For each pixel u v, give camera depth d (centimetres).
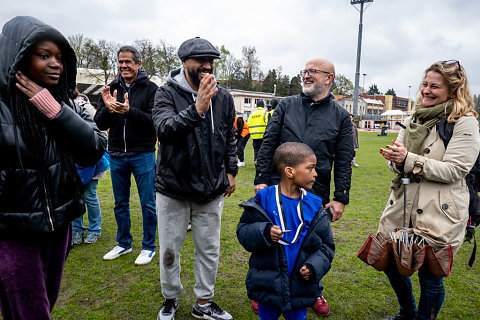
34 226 145
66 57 156
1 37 143
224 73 5422
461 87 201
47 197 149
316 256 182
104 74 3456
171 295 238
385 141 2169
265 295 186
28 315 149
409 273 194
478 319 250
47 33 141
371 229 436
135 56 309
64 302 258
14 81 140
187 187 221
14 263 145
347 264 333
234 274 309
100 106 307
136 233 404
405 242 200
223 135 233
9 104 142
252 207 190
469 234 214
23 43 137
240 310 255
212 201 235
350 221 467
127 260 329
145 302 260
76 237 364
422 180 208
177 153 217
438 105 206
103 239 382
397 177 223
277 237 174
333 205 251
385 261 204
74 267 312
